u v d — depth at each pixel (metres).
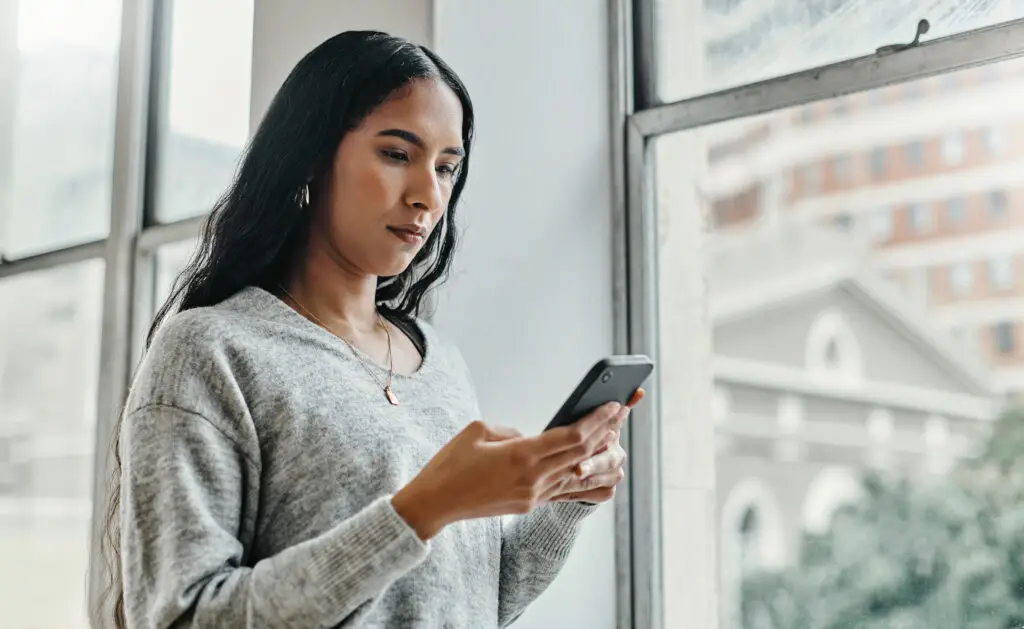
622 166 1.65
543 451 0.87
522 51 1.63
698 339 1.68
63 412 2.59
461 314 1.52
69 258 2.57
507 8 1.63
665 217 1.67
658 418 1.61
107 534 1.18
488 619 1.08
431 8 1.55
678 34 1.65
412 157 1.08
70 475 2.55
